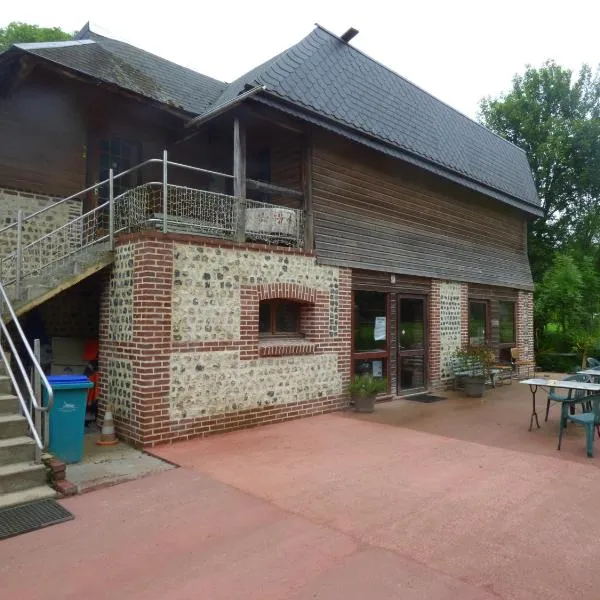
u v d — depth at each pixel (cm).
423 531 399
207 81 1188
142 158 970
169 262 648
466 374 1098
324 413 860
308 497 469
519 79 2580
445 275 1195
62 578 327
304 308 859
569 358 1838
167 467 552
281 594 309
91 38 1084
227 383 710
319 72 923
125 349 653
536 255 2422
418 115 1161
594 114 2448
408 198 1105
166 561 350
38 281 666
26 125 807
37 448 481
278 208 805
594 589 317
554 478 531
